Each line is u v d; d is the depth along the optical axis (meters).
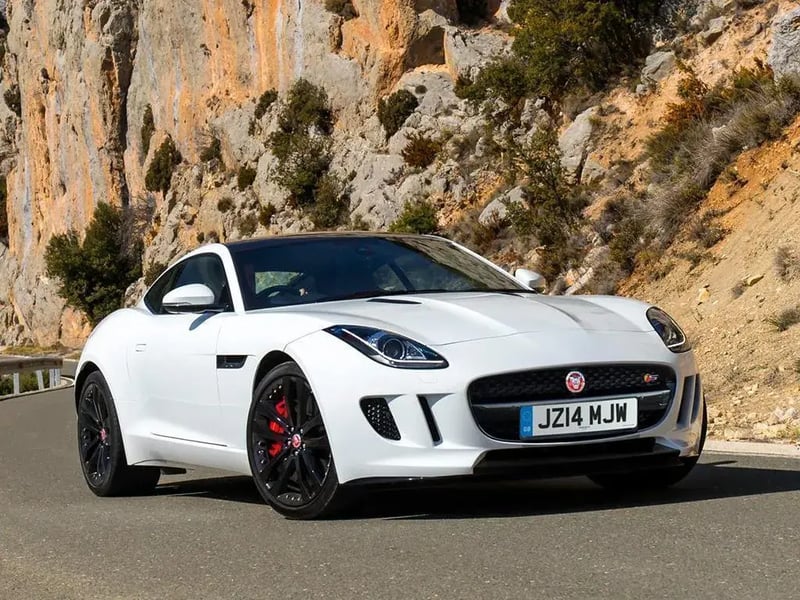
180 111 49.25
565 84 27.47
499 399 5.09
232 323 6.04
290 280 6.30
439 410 5.06
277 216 38.47
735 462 7.20
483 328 5.34
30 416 15.97
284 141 39.50
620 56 26.30
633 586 3.71
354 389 5.16
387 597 3.76
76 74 58.59
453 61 34.50
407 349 5.18
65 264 54.09
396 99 35.09
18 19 67.44
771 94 16.62
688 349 5.66
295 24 40.59
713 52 23.81
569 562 4.12
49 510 6.43
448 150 31.72
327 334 5.37
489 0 37.09
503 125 30.05
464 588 3.81
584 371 5.20
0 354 58.22
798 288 12.05
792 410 9.23
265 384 5.57
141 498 6.93
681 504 5.36
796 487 5.81
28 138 65.88
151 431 6.66
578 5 26.73
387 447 5.11
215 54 46.47
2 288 68.00
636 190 19.33
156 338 6.70
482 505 5.65
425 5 36.28
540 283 6.58
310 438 5.35
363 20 37.97
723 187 15.93
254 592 3.98
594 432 5.20
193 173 46.66
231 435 5.93
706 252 14.96
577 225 20.06
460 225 27.14
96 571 4.52
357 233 7.00
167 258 46.56
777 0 23.81
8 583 4.40
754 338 11.63
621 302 5.96
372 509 5.65
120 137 56.22
